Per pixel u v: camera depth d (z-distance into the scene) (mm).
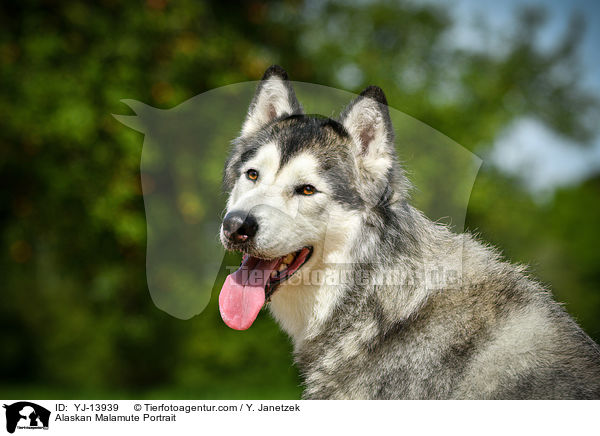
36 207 8719
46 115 7898
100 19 8297
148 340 10805
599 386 3035
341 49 8820
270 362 10305
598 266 13461
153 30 7996
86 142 7945
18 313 14102
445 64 10406
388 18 9734
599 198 14594
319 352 3594
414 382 3236
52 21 8492
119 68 7902
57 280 13227
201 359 10758
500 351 3176
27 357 13906
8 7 8500
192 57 7633
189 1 8242
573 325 3355
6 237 9141
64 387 12133
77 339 13242
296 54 8625
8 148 8289
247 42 8508
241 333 10000
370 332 3414
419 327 3334
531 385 3068
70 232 8766
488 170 9258
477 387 3131
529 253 11445
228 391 10297
